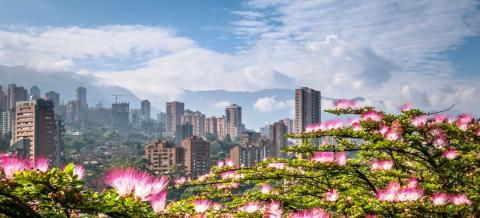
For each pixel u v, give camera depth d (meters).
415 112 13.54
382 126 13.52
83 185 3.96
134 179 4.20
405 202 9.33
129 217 3.99
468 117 13.88
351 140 13.69
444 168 12.87
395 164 13.74
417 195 9.55
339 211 10.88
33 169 3.90
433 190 12.55
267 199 11.31
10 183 3.72
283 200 11.33
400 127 13.09
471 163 12.70
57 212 3.86
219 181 11.97
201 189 11.98
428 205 9.24
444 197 9.52
